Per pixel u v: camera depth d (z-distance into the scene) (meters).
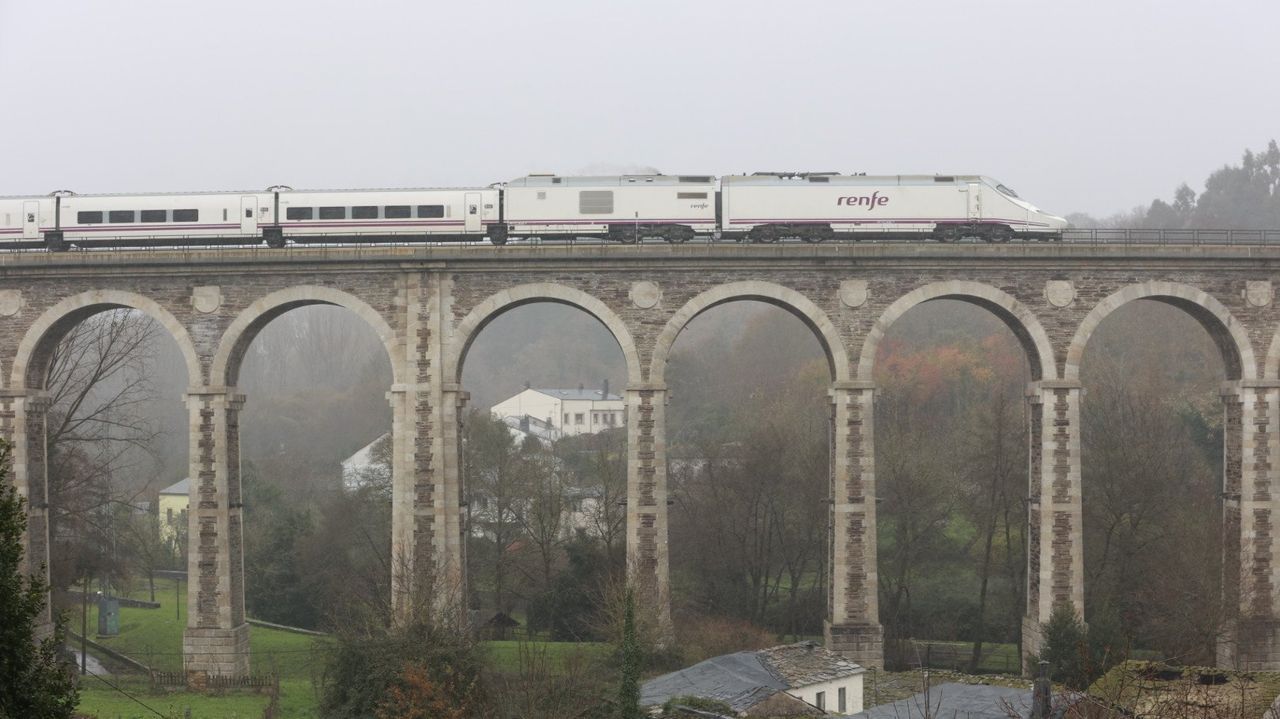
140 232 53.62
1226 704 29.92
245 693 47.19
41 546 50.81
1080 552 49.44
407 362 49.53
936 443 78.38
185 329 49.94
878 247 49.16
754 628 59.72
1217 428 73.75
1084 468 66.38
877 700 43.59
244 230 53.50
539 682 40.81
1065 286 49.72
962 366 99.50
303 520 73.62
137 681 49.25
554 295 49.62
